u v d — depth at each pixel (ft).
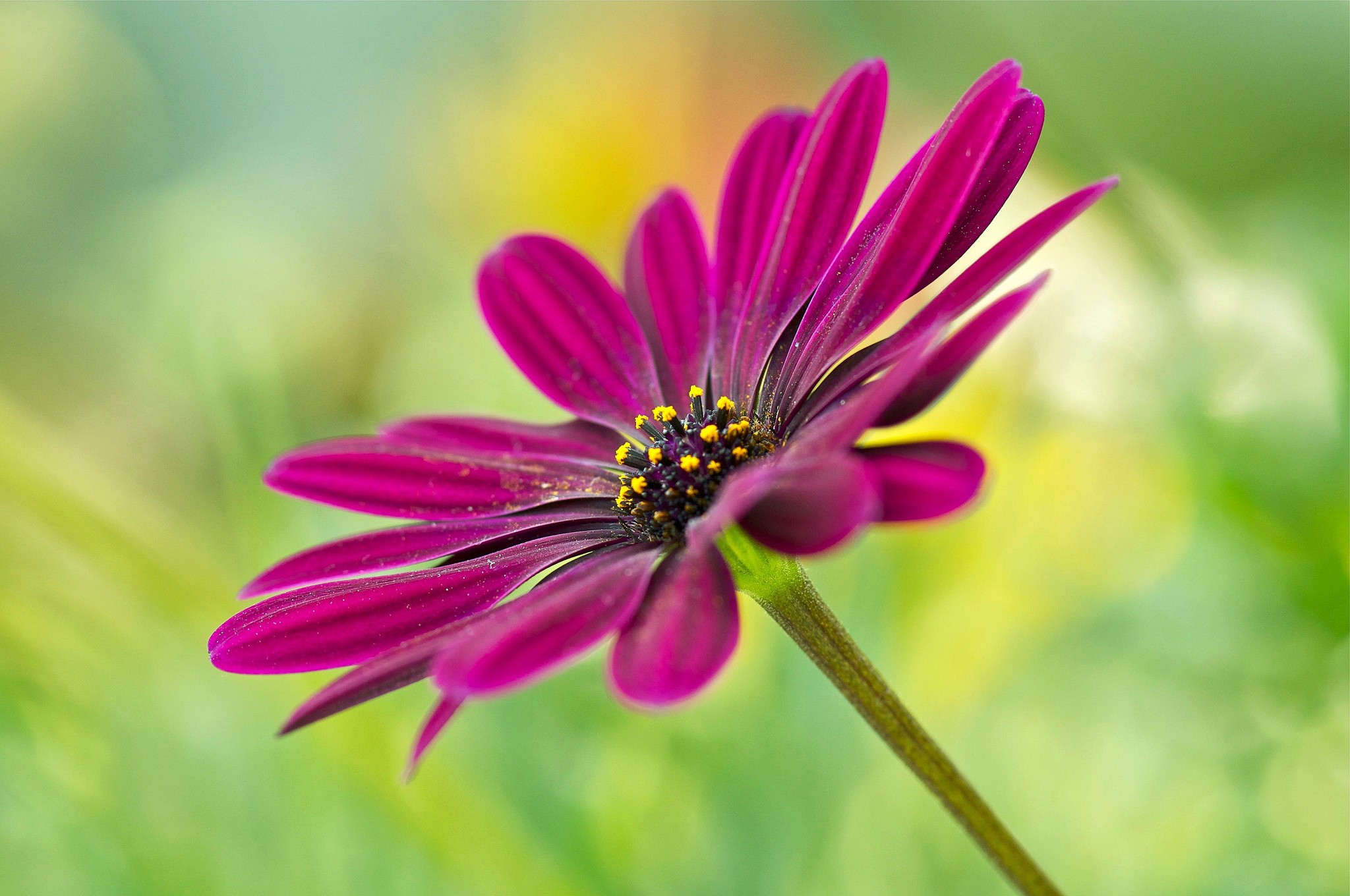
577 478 0.90
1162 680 1.05
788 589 0.83
